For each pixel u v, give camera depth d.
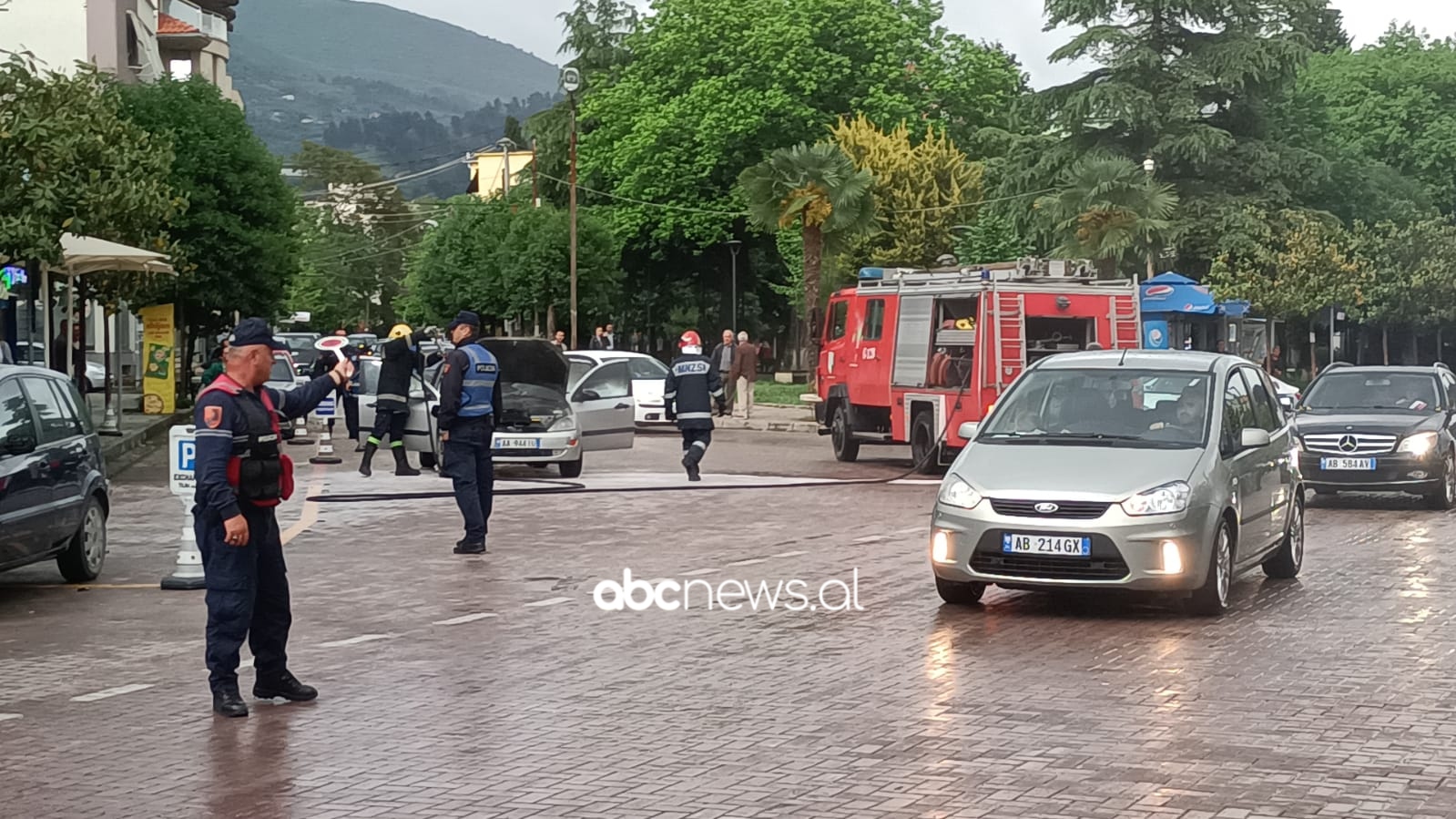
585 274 67.38
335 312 123.12
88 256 30.22
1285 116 66.44
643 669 10.16
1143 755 7.82
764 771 7.58
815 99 66.38
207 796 7.24
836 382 29.05
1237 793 7.11
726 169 67.19
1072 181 57.19
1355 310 68.12
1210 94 61.25
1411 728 8.39
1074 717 8.70
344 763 7.81
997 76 70.00
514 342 24.08
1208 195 60.72
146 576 14.61
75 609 12.70
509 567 15.02
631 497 21.67
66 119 24.12
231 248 45.66
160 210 31.77
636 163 68.00
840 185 49.06
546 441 24.06
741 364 39.91
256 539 9.03
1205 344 52.31
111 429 33.72
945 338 25.50
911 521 18.86
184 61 84.69
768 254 74.44
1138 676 9.84
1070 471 12.16
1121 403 13.12
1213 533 11.94
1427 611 12.37
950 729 8.43
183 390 46.47
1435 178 80.31
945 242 62.22
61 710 9.09
